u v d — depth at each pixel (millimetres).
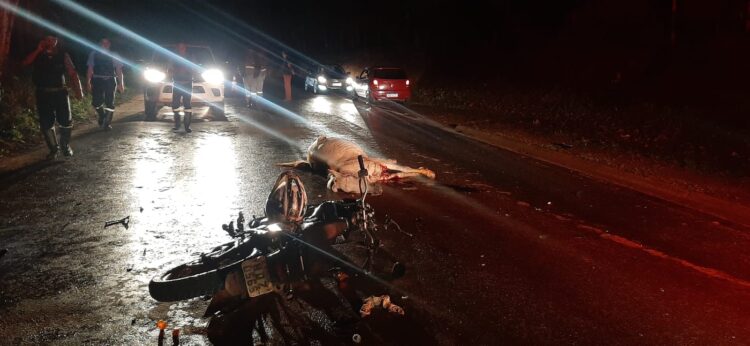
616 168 12602
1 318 4781
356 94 29031
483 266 6328
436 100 29219
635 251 7129
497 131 17922
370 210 5664
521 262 6512
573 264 6535
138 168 10172
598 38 28312
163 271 5789
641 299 5664
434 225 7703
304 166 10445
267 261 4742
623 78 25266
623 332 4969
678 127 18078
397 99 26719
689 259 6965
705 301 5684
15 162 10430
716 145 15688
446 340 4703
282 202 5219
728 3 23234
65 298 5168
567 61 28672
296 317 4953
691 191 10797
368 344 4598
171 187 8953
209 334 4645
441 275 6020
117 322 4785
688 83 22172
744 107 18969
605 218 8633
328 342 4590
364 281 5777
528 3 33406
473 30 37344
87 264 5910
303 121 17828
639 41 26422
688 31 24297
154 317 4887
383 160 10281
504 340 4742
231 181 9414
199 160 10992
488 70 32906
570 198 9773
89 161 10641
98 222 7211
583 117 21094
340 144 9820
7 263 5879
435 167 11742
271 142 13273
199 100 17281
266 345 4516
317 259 5059
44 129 10539
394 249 6707
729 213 9602
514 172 11766
